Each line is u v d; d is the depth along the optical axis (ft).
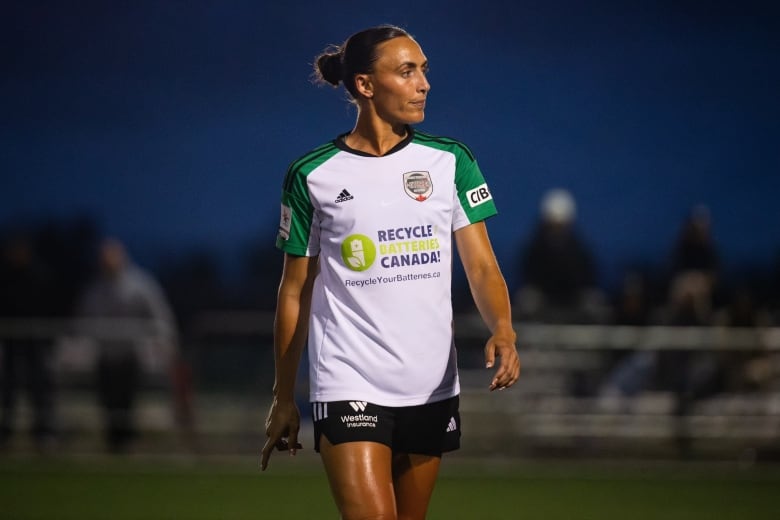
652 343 113.29
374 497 43.37
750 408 111.86
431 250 44.96
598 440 114.42
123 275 116.47
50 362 115.65
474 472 105.50
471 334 117.60
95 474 102.78
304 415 117.91
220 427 119.34
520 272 121.60
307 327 46.57
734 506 85.66
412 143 45.44
